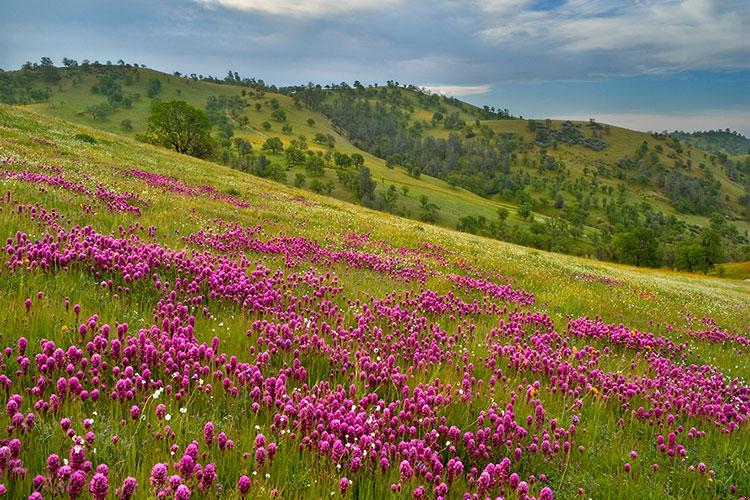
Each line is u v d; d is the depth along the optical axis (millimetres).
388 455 4434
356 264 15422
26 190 13625
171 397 4598
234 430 4332
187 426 4109
